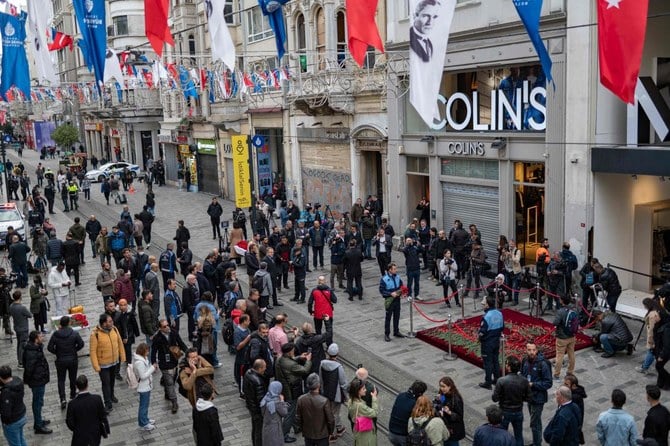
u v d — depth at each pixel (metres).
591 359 13.52
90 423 9.35
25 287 20.64
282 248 19.50
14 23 19.77
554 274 16.02
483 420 11.11
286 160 32.09
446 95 21.72
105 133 64.19
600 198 17.09
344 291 19.23
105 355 11.86
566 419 8.45
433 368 13.42
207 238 27.83
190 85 28.20
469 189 21.14
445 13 10.21
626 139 17.12
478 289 17.45
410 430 8.20
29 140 83.88
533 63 18.30
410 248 17.64
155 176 46.53
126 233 24.03
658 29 17.31
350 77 25.45
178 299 14.66
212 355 13.65
